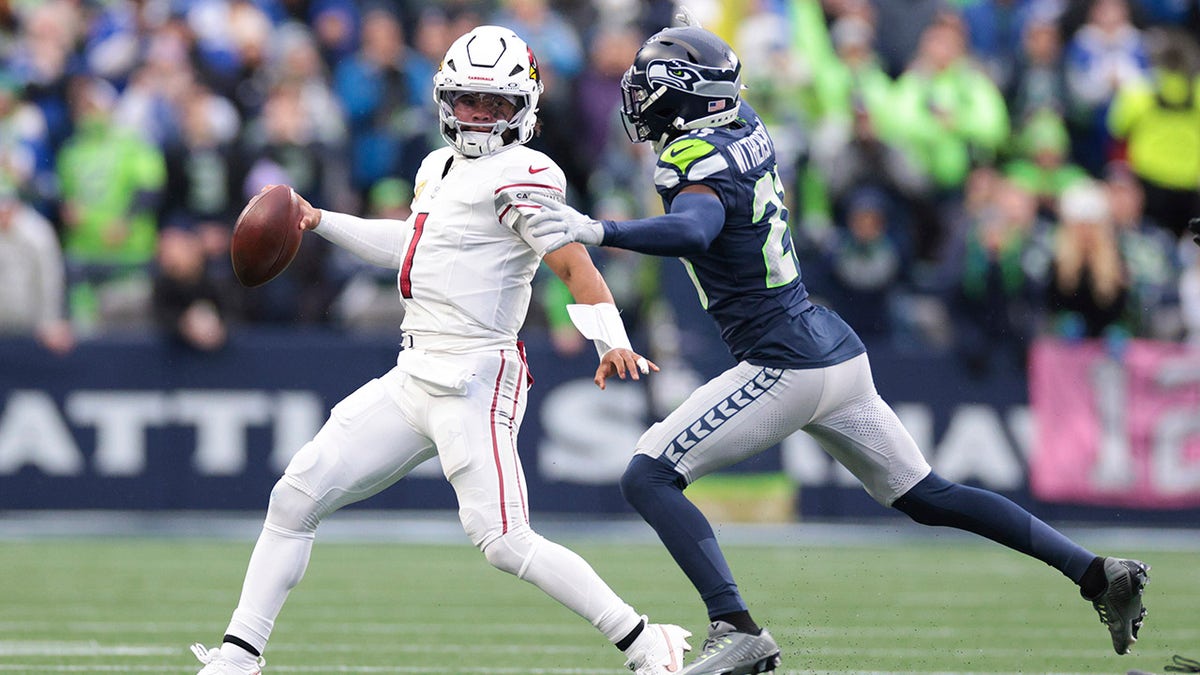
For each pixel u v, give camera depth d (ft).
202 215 125.80
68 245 129.18
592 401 118.83
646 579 93.40
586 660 64.95
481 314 51.44
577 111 134.21
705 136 52.75
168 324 116.47
